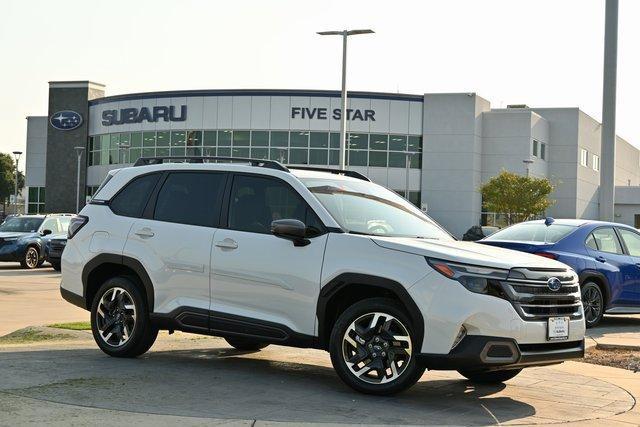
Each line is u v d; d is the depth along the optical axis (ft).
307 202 23.48
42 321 40.22
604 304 41.65
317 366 26.91
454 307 20.36
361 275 21.65
